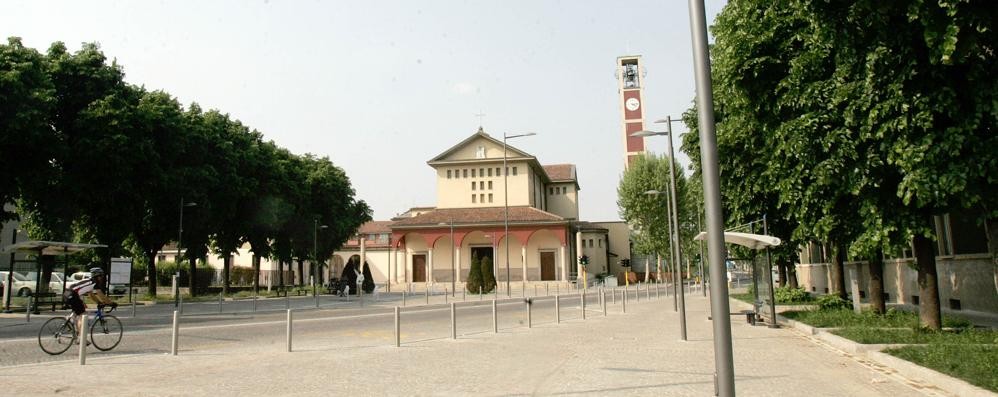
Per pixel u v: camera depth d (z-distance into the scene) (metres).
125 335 16.88
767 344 13.88
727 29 15.72
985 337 11.78
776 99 14.42
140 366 10.95
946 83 10.17
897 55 10.01
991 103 9.79
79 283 13.26
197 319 23.86
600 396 8.09
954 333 12.66
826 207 14.27
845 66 11.26
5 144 27.59
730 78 14.94
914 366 9.27
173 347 12.51
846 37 10.13
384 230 89.25
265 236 51.00
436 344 14.49
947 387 8.10
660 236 68.94
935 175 10.27
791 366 10.55
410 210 90.12
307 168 60.66
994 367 8.45
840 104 12.45
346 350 13.39
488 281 53.25
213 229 43.16
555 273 67.38
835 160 12.41
